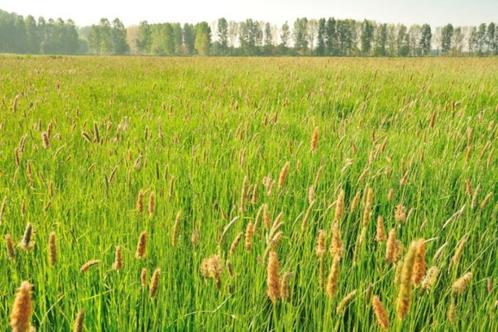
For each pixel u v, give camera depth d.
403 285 1.65
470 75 14.98
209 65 24.36
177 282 3.02
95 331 2.59
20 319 1.39
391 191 3.47
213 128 6.37
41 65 24.56
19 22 174.75
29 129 5.72
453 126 6.08
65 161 4.84
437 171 4.66
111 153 5.08
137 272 2.89
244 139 5.33
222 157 5.26
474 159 4.94
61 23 179.00
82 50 191.12
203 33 143.25
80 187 4.23
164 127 6.73
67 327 2.63
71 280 2.88
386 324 1.81
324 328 2.34
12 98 9.25
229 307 2.56
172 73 18.08
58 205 3.69
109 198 3.84
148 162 4.74
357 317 2.50
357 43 139.25
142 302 2.48
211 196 3.97
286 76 14.80
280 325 2.37
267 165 4.84
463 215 3.81
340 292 2.84
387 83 13.01
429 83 10.66
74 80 14.66
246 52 143.38
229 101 9.63
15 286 2.78
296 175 4.70
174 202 3.87
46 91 11.02
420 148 4.93
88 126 6.46
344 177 4.69
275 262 2.06
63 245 3.10
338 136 5.79
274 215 3.68
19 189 4.07
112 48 164.50
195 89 11.95
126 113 8.15
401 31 139.00
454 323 2.46
